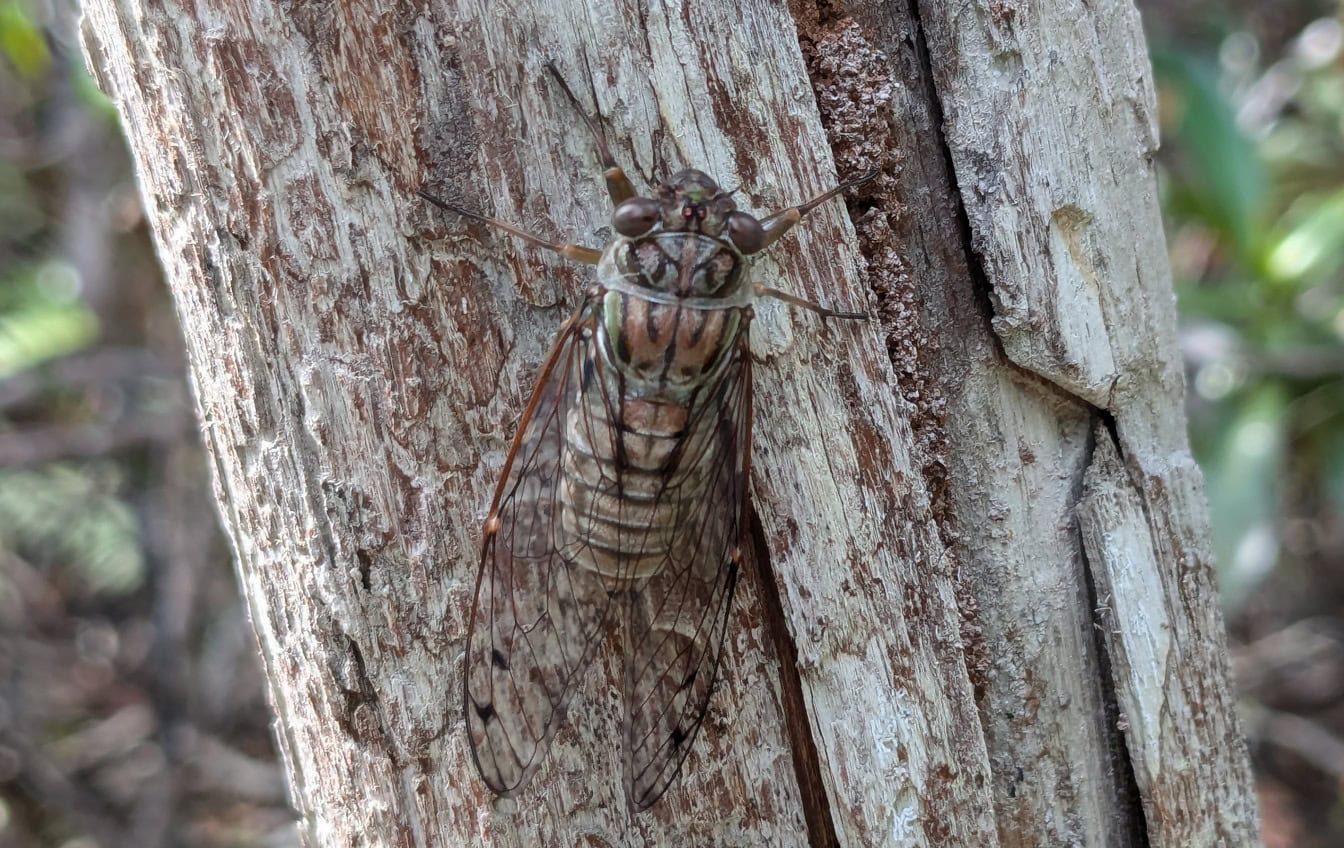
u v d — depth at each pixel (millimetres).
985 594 173
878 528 161
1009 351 169
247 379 151
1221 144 271
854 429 161
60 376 307
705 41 156
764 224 156
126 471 328
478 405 155
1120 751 175
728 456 159
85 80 270
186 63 147
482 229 153
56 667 346
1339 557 369
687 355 158
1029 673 173
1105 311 170
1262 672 364
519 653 156
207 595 332
